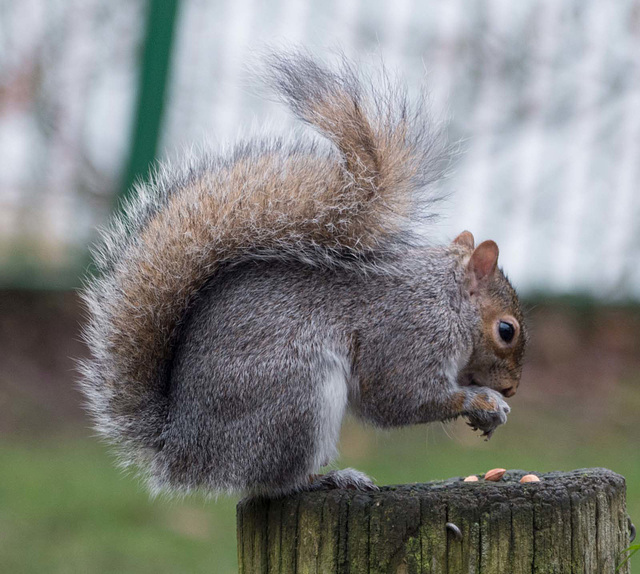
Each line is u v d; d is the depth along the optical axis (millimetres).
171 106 16469
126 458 7105
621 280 19141
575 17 18422
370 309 7242
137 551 11094
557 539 5723
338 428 6977
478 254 7793
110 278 7340
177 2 15844
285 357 6785
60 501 12430
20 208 17547
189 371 6832
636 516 11852
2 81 17406
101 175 17391
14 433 15109
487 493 5844
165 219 7305
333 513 5914
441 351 7438
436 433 16078
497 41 18219
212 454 6738
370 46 17656
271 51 7504
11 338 17094
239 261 7137
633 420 16844
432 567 5730
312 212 7211
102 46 17469
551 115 18531
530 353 18547
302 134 7773
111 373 7086
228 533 11930
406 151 7547
